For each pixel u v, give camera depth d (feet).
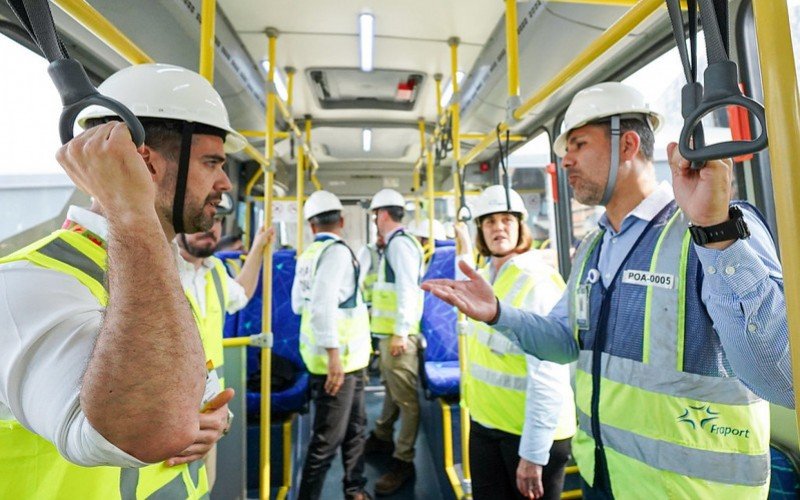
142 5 5.70
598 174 3.63
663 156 7.47
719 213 2.09
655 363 2.96
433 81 10.53
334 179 18.29
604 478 3.32
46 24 1.60
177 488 2.95
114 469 2.44
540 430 4.59
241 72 8.86
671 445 2.82
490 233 6.50
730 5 4.78
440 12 7.61
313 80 10.43
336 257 7.18
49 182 5.79
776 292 2.20
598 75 7.61
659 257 3.12
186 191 2.85
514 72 5.35
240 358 6.20
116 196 1.67
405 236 9.45
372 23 7.82
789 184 1.24
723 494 2.64
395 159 17.75
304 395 8.39
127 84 2.87
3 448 2.11
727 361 2.71
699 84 1.64
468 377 6.12
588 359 3.64
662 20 5.88
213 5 4.40
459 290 4.23
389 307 10.13
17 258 2.11
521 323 4.10
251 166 14.67
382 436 10.64
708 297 2.55
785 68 1.26
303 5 7.42
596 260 3.87
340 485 8.96
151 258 1.72
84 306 2.00
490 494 5.50
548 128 9.89
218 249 13.08
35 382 1.79
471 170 14.97
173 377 1.70
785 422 4.30
